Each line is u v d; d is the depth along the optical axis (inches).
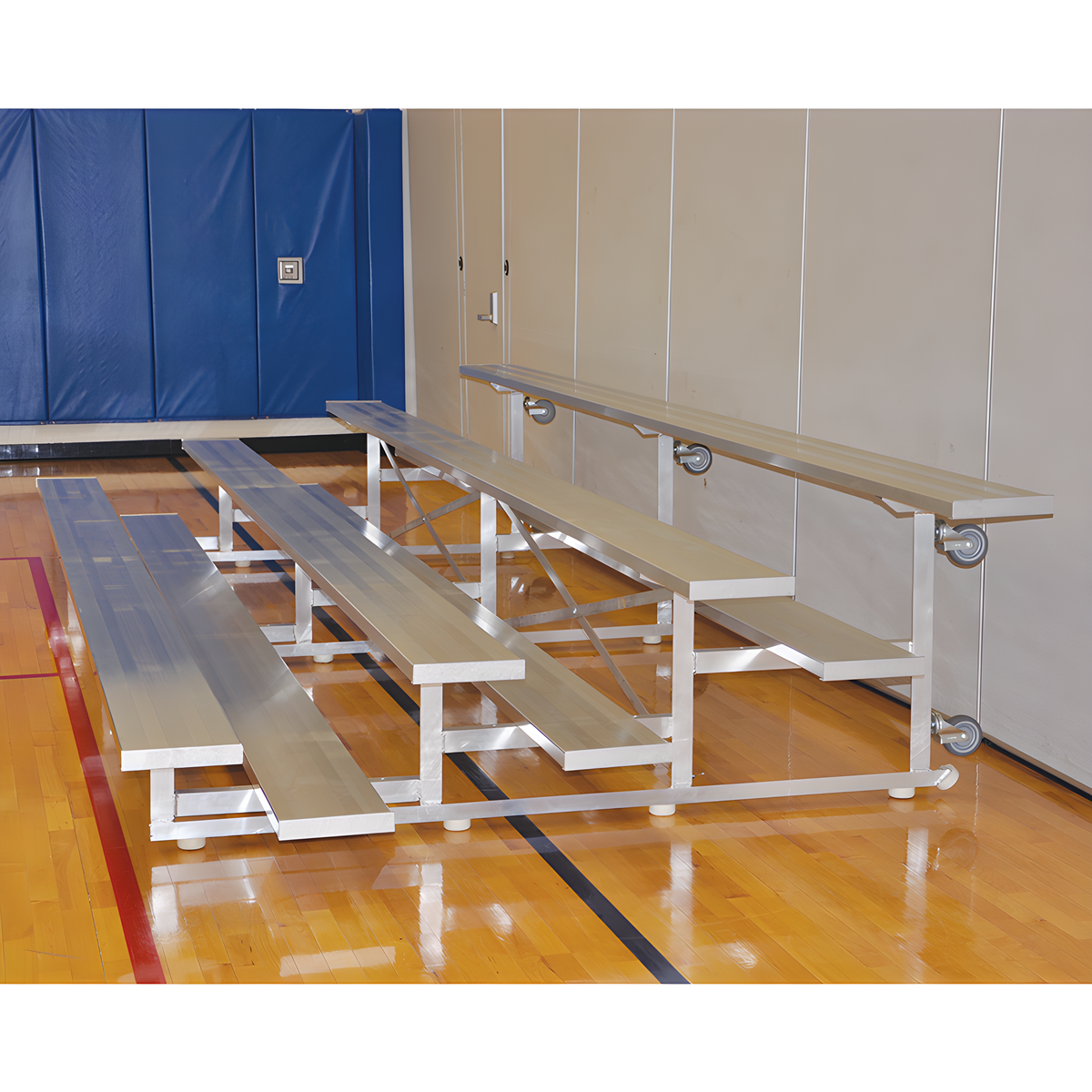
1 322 298.8
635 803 113.0
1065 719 121.4
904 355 141.1
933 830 112.7
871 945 92.7
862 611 153.4
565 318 234.7
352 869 103.5
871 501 149.3
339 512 155.2
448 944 92.0
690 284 188.2
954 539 113.5
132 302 307.1
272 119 309.1
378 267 326.0
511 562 211.6
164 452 321.1
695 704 144.9
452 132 286.2
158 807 102.3
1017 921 96.4
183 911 95.8
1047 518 121.6
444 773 123.7
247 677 118.2
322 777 97.5
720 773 123.6
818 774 123.3
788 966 89.9
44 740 129.7
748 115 169.2
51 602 183.0
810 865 105.5
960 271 131.3
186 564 156.6
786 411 165.0
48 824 110.2
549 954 91.0
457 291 292.4
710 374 184.4
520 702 113.7
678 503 198.7
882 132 142.4
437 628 105.8
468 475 154.3
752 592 100.6
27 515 243.9
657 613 175.6
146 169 303.0
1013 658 128.0
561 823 113.8
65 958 89.0
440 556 215.8
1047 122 118.5
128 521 180.2
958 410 133.0
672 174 191.2
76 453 314.7
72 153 296.5
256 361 319.9
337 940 92.1
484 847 108.3
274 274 316.2
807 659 114.0
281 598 187.3
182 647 117.4
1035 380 122.0
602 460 225.8
